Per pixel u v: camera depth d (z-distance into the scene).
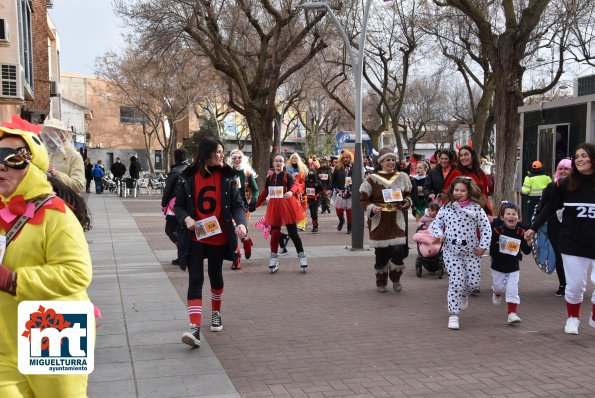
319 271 9.70
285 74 24.73
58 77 40.31
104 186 35.88
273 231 9.49
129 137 60.59
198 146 5.71
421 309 7.15
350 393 4.43
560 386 4.59
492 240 6.64
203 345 5.58
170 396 4.32
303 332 6.11
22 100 19.75
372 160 25.30
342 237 14.46
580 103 12.52
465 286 6.64
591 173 5.89
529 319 6.68
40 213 2.66
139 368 4.91
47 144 6.29
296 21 24.53
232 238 5.65
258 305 7.30
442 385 4.61
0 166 2.58
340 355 5.36
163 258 10.72
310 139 47.38
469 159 8.56
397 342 5.78
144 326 6.21
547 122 13.65
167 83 38.31
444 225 6.53
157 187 33.22
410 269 9.94
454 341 5.82
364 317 6.75
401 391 4.48
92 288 8.09
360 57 11.98
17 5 19.45
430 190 9.41
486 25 16.66
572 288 6.02
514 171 16.80
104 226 16.23
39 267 2.59
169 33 22.81
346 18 24.41
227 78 27.56
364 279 9.05
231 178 5.75
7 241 2.63
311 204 15.33
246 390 4.47
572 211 5.98
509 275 6.48
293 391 4.46
